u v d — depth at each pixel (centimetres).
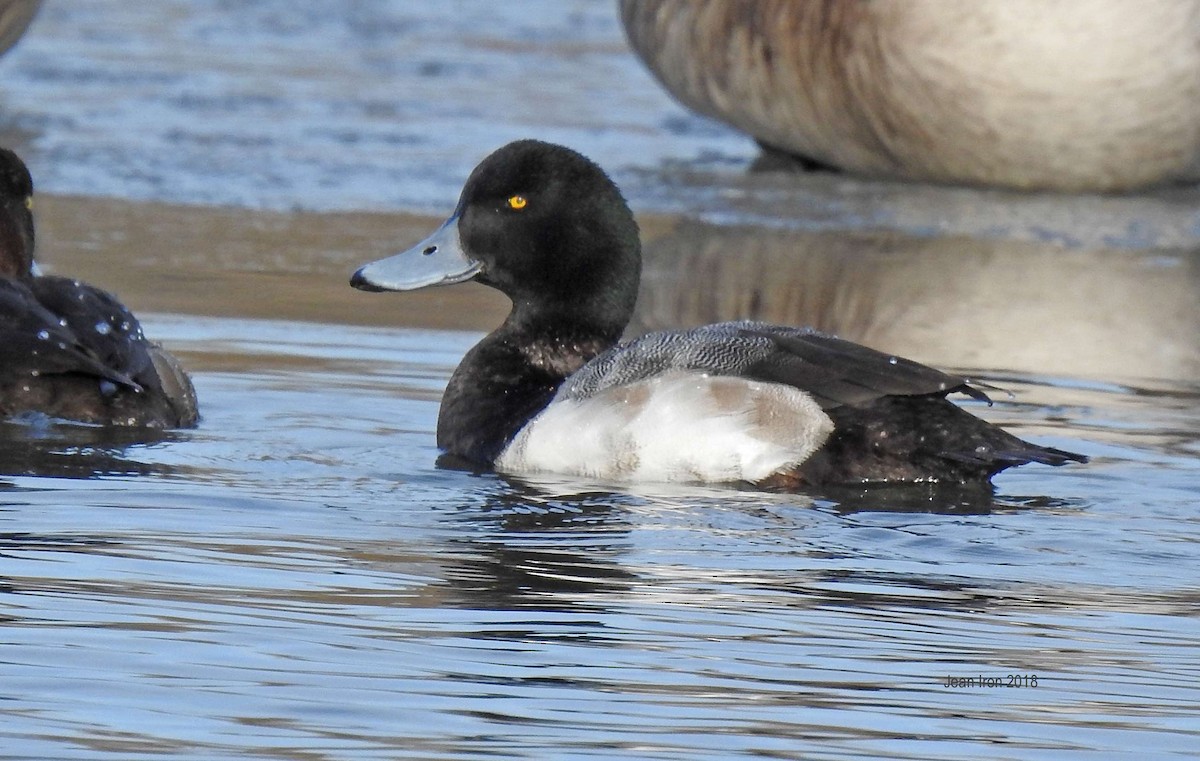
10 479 937
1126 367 1316
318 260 1603
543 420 1031
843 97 1942
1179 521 941
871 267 1644
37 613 745
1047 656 741
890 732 661
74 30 2758
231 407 1127
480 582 809
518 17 3116
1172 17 1834
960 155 1939
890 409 989
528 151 1142
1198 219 1895
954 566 857
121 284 1474
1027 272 1648
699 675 708
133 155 1975
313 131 2145
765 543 881
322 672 698
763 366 1002
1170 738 664
